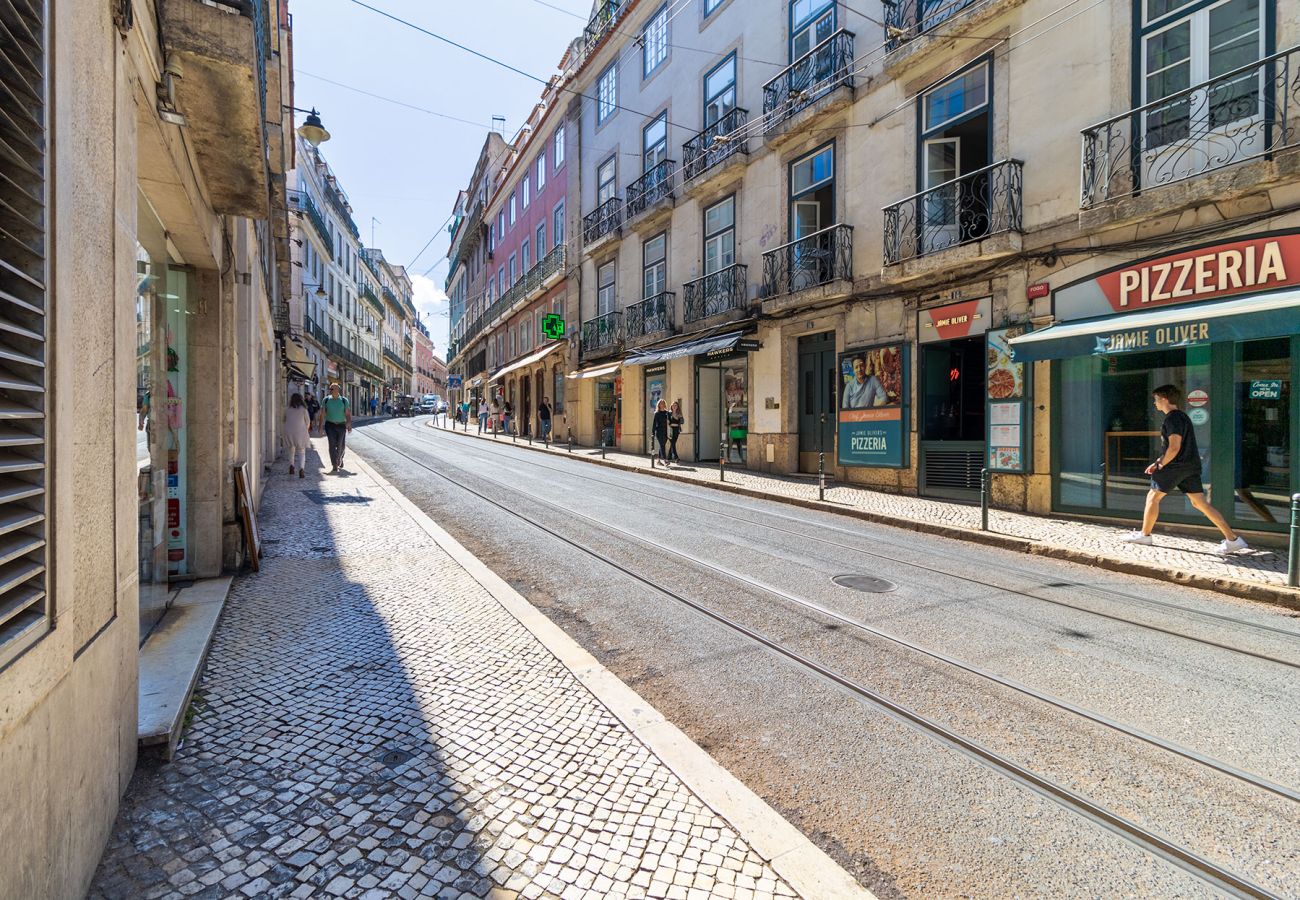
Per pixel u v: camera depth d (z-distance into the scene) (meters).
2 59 1.44
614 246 20.36
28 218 1.58
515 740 2.86
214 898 1.90
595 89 22.08
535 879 2.02
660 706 3.33
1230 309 6.38
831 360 12.91
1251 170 6.55
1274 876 2.14
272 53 6.01
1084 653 4.03
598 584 5.48
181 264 5.05
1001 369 9.25
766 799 2.56
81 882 1.85
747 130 14.30
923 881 2.11
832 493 10.84
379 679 3.45
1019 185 9.02
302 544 6.45
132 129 2.49
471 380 45.81
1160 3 7.67
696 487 12.40
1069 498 8.55
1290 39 6.69
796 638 4.27
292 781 2.50
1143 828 2.38
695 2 16.45
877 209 11.27
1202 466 7.30
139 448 3.90
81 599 1.91
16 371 1.57
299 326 26.33
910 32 10.45
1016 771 2.75
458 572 5.56
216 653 3.71
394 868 2.05
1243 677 3.68
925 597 5.17
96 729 2.01
